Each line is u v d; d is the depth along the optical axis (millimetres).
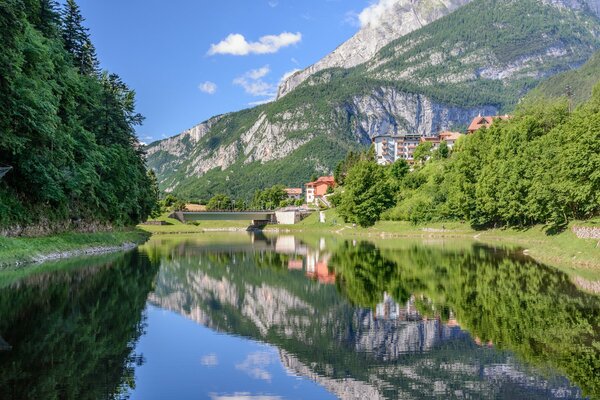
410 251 71812
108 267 49406
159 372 17875
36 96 48656
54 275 40781
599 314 26688
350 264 56531
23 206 56188
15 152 48062
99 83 80375
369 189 144625
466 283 38875
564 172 63250
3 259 46531
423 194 134375
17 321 24125
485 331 23922
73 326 23750
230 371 18422
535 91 140250
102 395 15078
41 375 16453
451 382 17297
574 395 15852
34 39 49844
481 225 110312
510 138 98312
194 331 24562
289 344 22500
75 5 76062
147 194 103125
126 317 26984
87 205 74000
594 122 56594
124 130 88375
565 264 49375
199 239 123375
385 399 15852
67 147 60156
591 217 68500
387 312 29297
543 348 20875
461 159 115062
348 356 20609
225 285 41312
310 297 35125
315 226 186750
